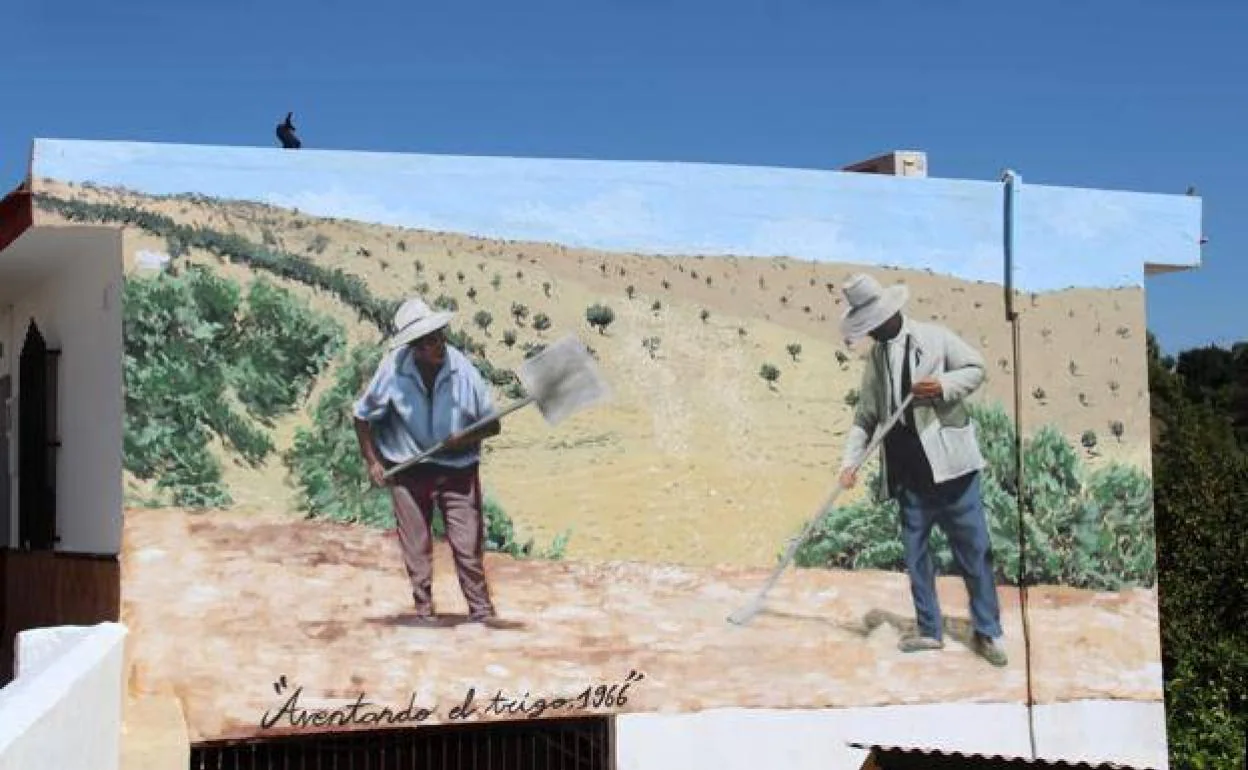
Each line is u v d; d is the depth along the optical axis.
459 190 11.91
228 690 11.00
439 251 11.80
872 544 13.00
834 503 12.89
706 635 12.41
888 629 12.99
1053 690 13.51
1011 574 13.47
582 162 12.28
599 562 12.14
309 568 11.27
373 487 11.50
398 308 11.65
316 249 11.45
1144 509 14.02
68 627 10.14
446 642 11.64
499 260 11.98
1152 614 13.97
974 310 13.48
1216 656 16.83
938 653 13.14
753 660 12.54
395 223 11.70
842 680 12.80
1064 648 13.59
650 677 12.23
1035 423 13.64
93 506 11.96
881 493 13.06
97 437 11.88
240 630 11.06
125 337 10.89
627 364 12.32
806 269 12.92
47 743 6.83
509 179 12.06
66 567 12.54
